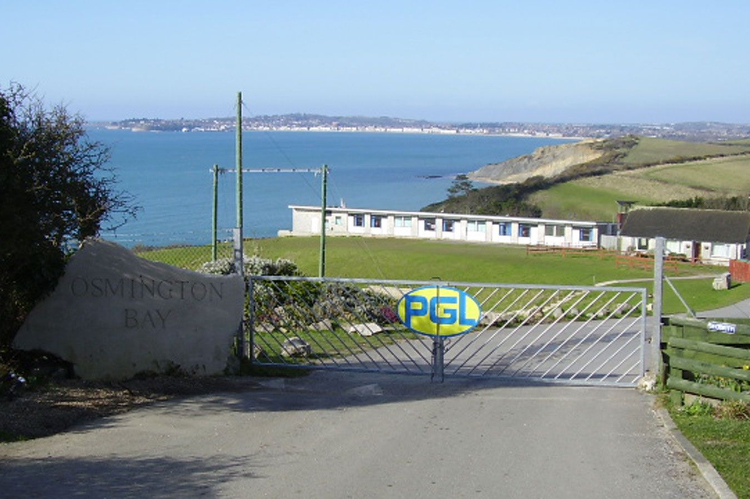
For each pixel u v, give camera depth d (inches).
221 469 270.5
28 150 373.1
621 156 5442.9
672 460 288.8
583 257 2219.5
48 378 405.7
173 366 431.8
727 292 1546.5
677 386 377.4
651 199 3705.7
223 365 444.5
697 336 387.5
